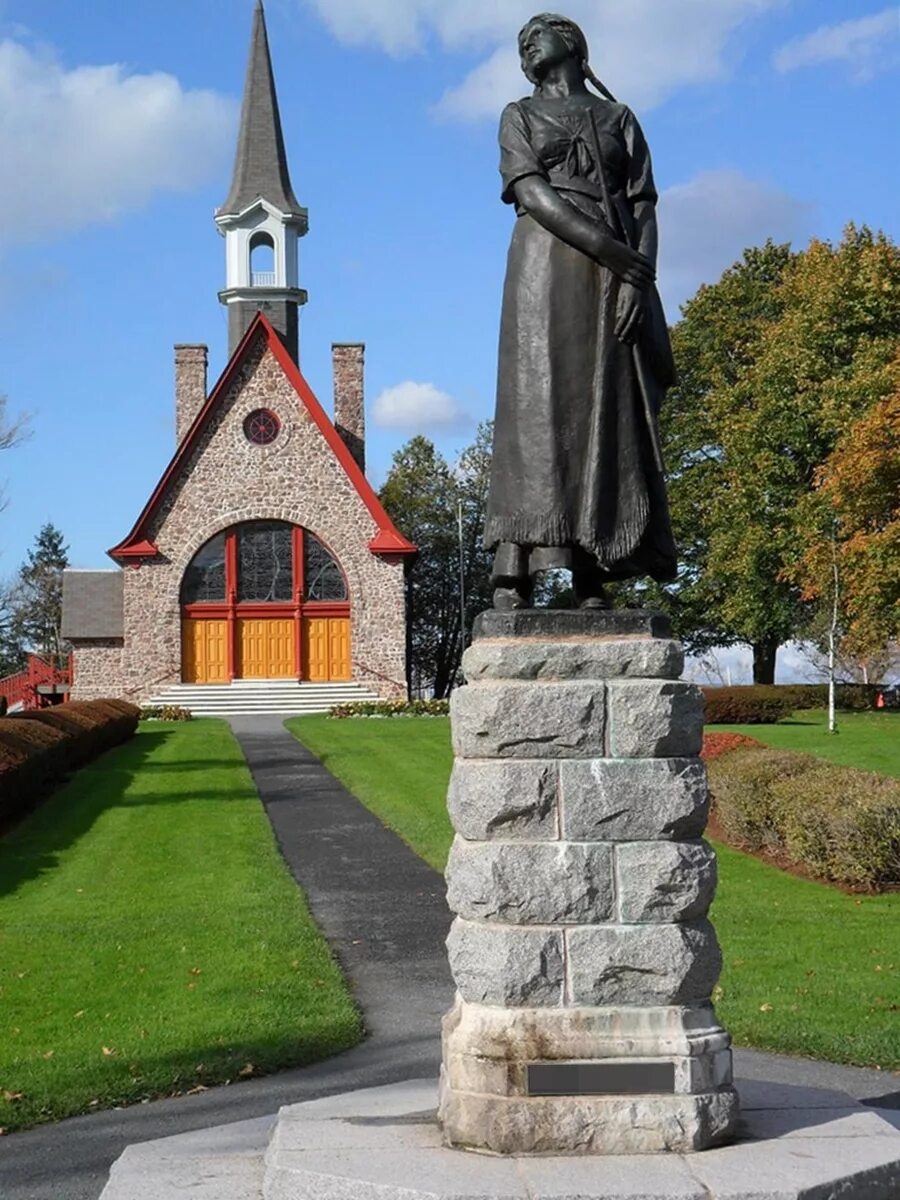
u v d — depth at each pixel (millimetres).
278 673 47344
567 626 6211
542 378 6473
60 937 12211
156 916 13156
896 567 30672
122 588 49344
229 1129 6773
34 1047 9000
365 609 47188
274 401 47656
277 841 18078
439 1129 5973
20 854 17016
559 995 5797
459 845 6039
